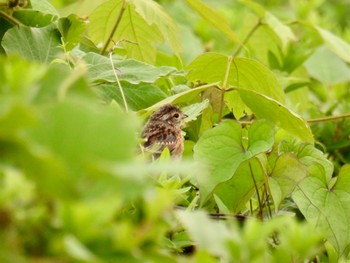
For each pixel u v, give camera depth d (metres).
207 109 9.87
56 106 4.52
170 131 10.98
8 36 8.99
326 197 8.60
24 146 4.27
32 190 4.35
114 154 4.50
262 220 8.52
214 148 8.30
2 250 4.22
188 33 14.33
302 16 15.80
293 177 8.33
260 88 10.16
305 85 12.27
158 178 7.46
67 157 4.49
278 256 5.24
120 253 4.46
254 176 8.41
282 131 9.75
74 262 4.30
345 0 18.83
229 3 17.91
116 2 10.47
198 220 5.21
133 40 10.82
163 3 15.89
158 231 4.73
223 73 10.17
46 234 4.38
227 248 5.02
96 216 4.35
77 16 9.47
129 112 8.45
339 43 12.55
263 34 13.45
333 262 8.38
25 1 9.67
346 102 12.84
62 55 9.08
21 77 4.59
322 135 11.51
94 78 9.16
